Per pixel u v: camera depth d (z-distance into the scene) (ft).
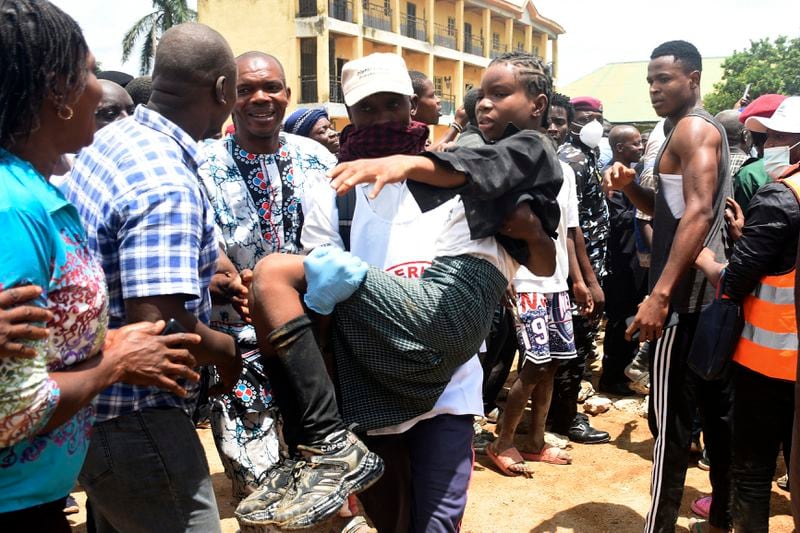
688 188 10.17
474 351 7.07
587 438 17.48
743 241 9.55
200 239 7.34
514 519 13.41
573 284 16.10
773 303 9.45
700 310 10.51
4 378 4.91
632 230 20.56
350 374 7.18
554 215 7.18
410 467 8.09
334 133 17.47
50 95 5.53
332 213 8.29
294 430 6.12
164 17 101.86
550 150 6.95
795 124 12.01
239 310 8.91
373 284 6.65
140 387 7.25
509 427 15.40
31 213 5.16
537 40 142.92
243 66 10.25
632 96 148.87
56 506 5.87
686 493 14.52
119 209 6.89
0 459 5.32
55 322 5.48
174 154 7.32
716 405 11.40
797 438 5.98
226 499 14.30
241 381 9.89
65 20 5.59
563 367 17.10
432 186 6.38
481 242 7.05
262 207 10.50
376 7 96.99
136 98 17.08
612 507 13.91
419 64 106.01
